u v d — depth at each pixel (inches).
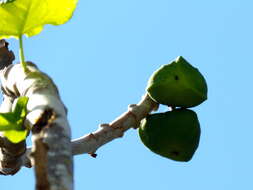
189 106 223.0
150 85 214.8
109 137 193.9
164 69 220.5
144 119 222.7
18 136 146.6
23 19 159.8
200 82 223.0
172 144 218.2
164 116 220.2
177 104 220.8
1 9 156.9
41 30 165.6
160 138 218.5
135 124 202.2
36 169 94.6
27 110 136.0
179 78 217.6
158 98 215.8
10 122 144.7
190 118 220.1
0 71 169.9
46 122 125.6
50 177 108.3
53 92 138.9
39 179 94.1
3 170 175.5
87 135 191.3
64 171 110.5
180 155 222.1
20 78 150.8
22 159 182.1
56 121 121.5
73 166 115.0
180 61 224.7
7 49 197.5
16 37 161.3
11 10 157.8
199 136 223.5
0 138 165.5
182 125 217.6
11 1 155.4
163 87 214.5
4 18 158.4
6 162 171.8
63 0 161.2
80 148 188.2
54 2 159.5
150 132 220.1
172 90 215.8
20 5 157.6
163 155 224.1
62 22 165.0
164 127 217.9
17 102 143.1
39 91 138.3
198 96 220.1
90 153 195.2
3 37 161.5
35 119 125.9
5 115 144.2
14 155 169.3
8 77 160.4
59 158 113.3
